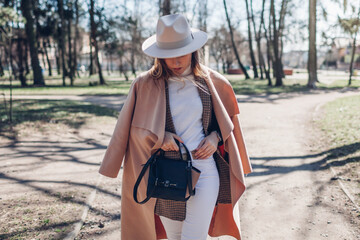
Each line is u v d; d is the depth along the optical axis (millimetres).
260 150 6816
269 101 16312
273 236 3260
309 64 25906
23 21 15609
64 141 7664
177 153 2082
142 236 2322
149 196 1989
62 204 3908
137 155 2156
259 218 3674
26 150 6754
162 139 2025
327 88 25266
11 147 6988
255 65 42125
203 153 2068
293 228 3410
